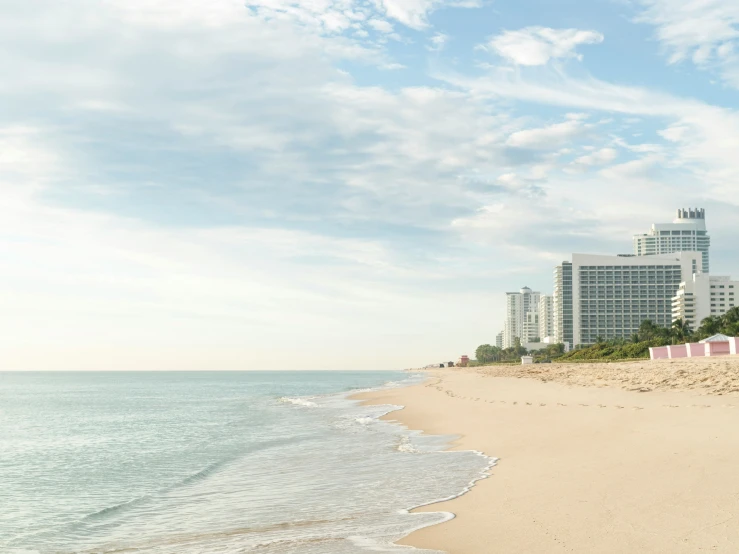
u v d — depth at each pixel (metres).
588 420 24.61
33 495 19.27
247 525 14.08
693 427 19.44
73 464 25.48
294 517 14.50
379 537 12.09
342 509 14.87
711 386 31.34
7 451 30.02
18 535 14.34
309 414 45.66
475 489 15.62
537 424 25.92
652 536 10.10
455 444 24.08
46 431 40.41
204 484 19.72
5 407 70.06
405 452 23.42
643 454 16.45
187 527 14.34
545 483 15.09
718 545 9.31
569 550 9.99
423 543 11.39
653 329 153.75
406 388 79.06
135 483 20.86
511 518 12.38
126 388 140.38
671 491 12.54
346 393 78.38
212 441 31.06
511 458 19.42
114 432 38.56
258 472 21.28
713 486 12.44
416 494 15.84
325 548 11.56
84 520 15.70
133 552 12.48
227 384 163.12
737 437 16.98
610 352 147.12
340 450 25.19
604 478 14.57
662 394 31.22
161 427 40.62
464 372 147.88
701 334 130.50
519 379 68.62
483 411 34.69
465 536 11.52
